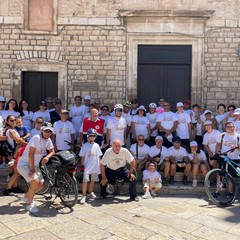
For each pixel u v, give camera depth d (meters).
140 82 9.15
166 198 5.93
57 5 8.88
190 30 8.85
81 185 6.25
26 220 4.55
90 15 8.91
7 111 7.16
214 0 8.81
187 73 9.07
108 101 8.98
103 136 6.77
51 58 8.93
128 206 5.33
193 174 6.33
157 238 4.00
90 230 4.22
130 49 8.95
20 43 8.90
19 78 8.93
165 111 7.08
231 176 5.78
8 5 8.88
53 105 7.77
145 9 8.80
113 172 5.83
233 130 6.27
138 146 6.60
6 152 6.20
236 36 8.80
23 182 6.18
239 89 8.84
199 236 4.10
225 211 5.14
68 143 6.21
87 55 8.95
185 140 7.01
